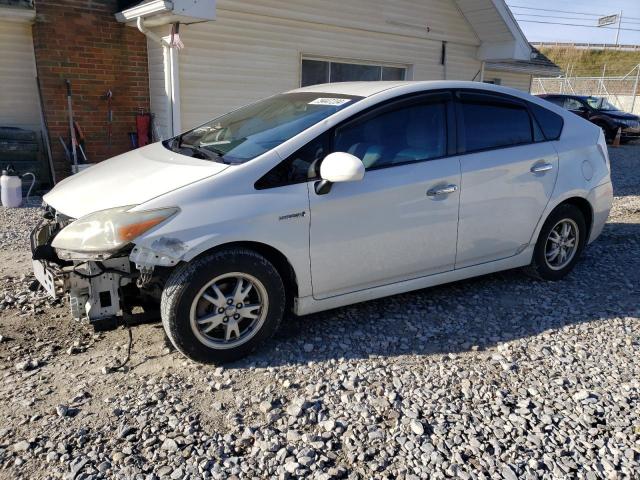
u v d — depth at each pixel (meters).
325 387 3.12
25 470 2.41
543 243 4.64
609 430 2.82
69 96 8.23
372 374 3.27
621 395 3.13
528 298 4.50
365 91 3.93
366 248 3.65
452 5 12.05
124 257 3.20
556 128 4.64
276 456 2.55
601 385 3.24
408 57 11.65
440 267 4.08
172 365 3.31
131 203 3.10
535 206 4.42
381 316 4.07
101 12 8.35
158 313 3.41
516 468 2.53
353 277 3.66
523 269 4.86
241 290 3.28
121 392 3.02
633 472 2.53
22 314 3.96
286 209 3.30
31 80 8.66
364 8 10.49
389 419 2.86
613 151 17.25
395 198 3.68
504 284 4.78
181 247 3.03
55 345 3.53
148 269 3.04
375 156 3.68
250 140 3.68
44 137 8.85
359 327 3.88
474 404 3.01
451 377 3.28
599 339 3.81
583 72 46.31
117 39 8.57
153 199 3.08
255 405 2.94
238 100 9.25
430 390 3.13
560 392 3.15
